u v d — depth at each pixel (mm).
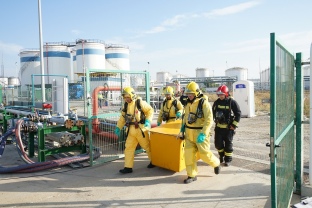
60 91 10375
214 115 6270
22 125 7391
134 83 7668
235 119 6012
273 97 2793
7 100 18656
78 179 5629
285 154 3562
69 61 48000
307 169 5695
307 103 13523
